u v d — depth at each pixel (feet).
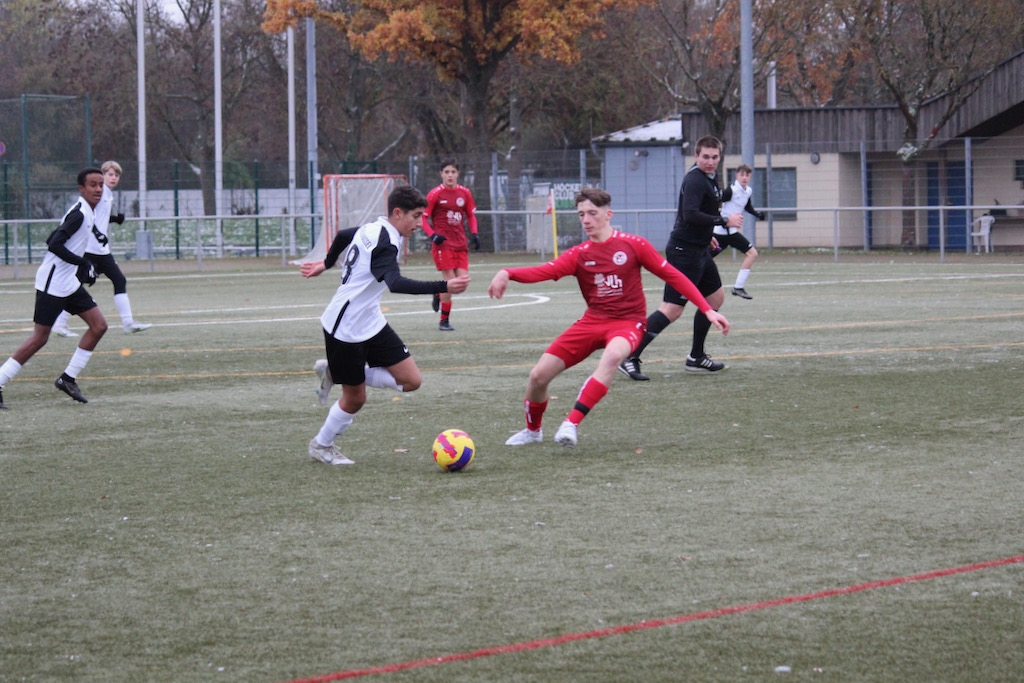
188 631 30.73
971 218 225.15
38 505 44.29
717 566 35.29
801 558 35.94
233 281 184.75
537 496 44.47
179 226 256.32
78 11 367.45
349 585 34.19
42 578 35.40
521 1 250.98
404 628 30.66
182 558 37.19
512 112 337.93
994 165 239.30
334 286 170.50
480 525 40.45
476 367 81.25
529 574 34.86
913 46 248.11
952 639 29.25
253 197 273.95
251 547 38.29
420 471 49.37
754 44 257.96
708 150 74.18
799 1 245.65
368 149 438.81
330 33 363.56
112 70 376.89
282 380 77.36
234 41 389.39
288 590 33.86
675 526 39.83
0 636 30.63
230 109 404.98
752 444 53.57
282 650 29.30
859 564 35.27
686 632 29.99
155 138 420.36
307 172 273.33
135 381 77.66
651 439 55.31
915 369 75.82
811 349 87.40
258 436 57.98
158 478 48.67
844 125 253.24
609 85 344.28
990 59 234.17
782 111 256.52
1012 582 33.35
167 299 150.00
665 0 273.54
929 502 42.37
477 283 169.58
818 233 257.14
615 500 43.60
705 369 77.61
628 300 53.62
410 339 98.68
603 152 265.54
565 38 254.68
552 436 56.54
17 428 60.95
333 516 42.06
